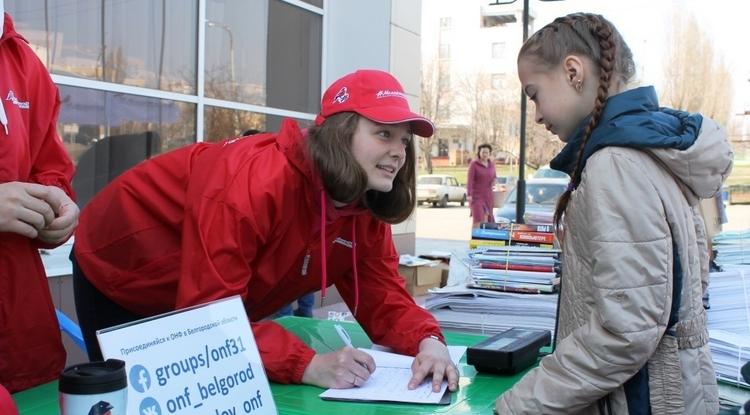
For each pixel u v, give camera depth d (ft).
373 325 6.63
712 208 8.46
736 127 95.81
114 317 6.70
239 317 4.32
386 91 5.36
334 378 5.32
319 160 5.21
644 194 4.28
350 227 6.11
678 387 4.47
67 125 13.99
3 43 5.90
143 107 15.70
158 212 6.13
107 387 3.06
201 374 3.95
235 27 18.25
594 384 4.30
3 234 5.85
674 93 99.45
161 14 16.10
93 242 6.51
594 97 4.78
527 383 4.59
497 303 7.34
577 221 4.61
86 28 14.39
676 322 4.49
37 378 6.10
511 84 129.08
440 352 5.83
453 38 132.16
